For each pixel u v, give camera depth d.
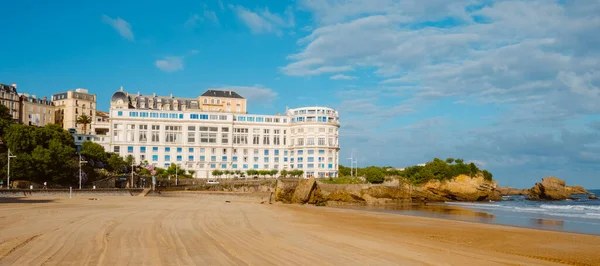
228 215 53.16
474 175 151.88
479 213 81.75
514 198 183.00
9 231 32.25
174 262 22.03
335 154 189.00
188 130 190.00
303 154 188.12
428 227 50.22
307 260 24.02
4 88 190.25
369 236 37.28
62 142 140.25
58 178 118.75
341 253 26.69
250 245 28.38
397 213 80.50
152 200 92.50
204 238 30.88
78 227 35.41
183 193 127.69
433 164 149.25
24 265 20.53
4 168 109.19
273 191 144.38
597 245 38.47
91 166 144.88
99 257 22.73
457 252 30.53
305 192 121.06
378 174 148.12
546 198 169.50
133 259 22.44
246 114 196.88
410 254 27.78
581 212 85.19
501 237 42.38
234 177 177.62
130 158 165.75
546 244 38.56
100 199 91.00
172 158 187.75
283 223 45.84
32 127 130.38
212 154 191.12
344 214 68.94
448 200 146.00
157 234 32.31
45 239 28.42
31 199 84.31
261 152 195.62
